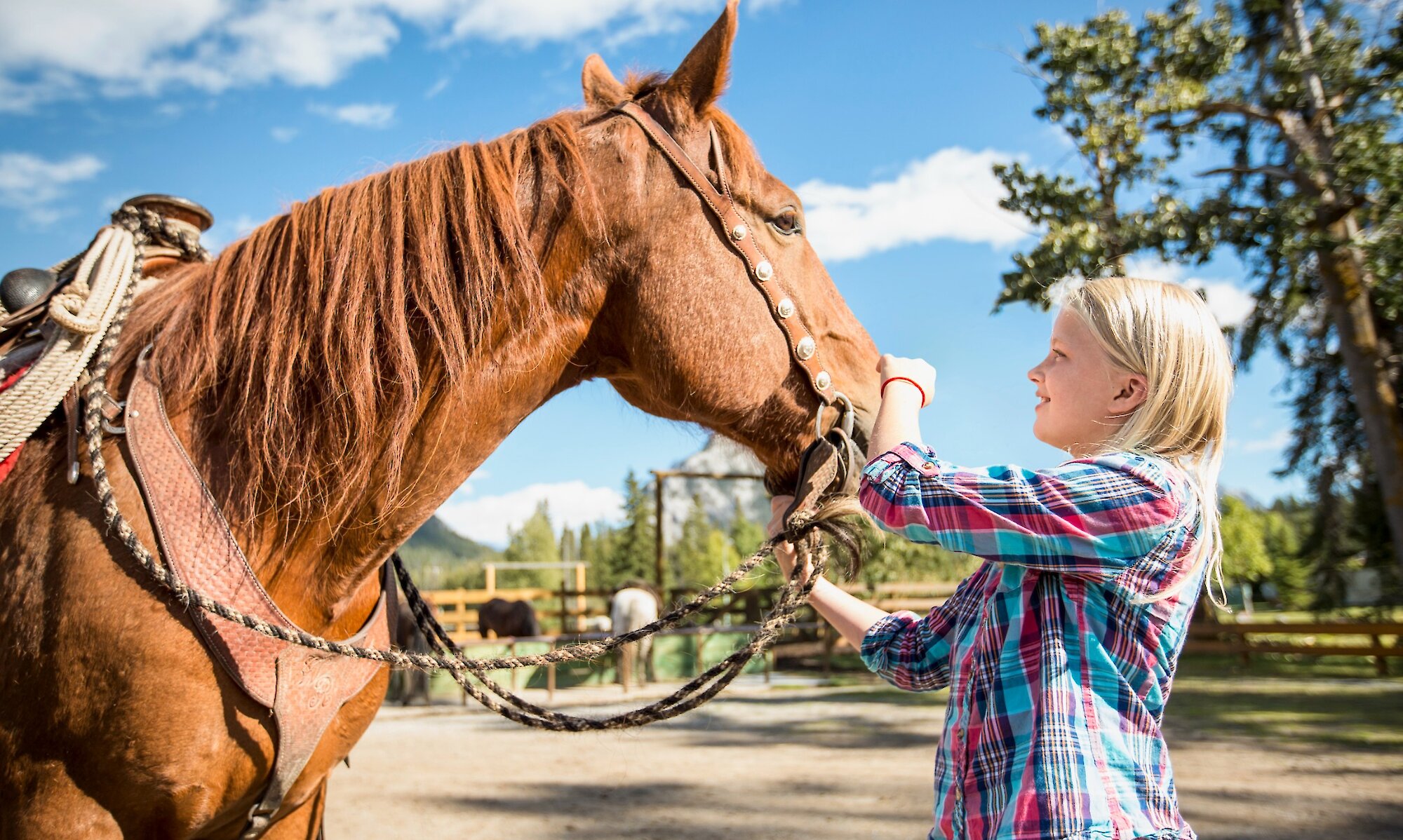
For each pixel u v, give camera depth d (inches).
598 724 62.3
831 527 60.7
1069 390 49.1
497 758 279.0
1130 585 43.2
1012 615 44.9
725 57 63.9
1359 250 453.7
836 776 235.9
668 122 64.6
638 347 62.9
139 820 53.3
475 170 62.4
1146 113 494.9
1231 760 237.9
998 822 41.6
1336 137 468.8
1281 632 487.5
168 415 58.3
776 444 63.7
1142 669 43.1
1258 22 512.4
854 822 187.3
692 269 61.9
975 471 45.9
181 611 52.8
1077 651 43.0
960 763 44.6
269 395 57.1
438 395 59.5
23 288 70.6
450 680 502.6
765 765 255.6
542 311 61.2
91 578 52.6
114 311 61.4
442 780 242.5
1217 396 46.2
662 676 561.3
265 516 57.3
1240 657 495.8
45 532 54.7
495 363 60.7
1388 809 183.5
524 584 1825.8
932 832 46.5
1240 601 1577.3
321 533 58.4
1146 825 40.5
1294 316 536.1
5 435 55.0
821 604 61.7
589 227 62.0
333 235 60.6
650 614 469.4
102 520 53.9
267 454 56.6
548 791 227.6
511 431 63.2
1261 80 507.8
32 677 52.4
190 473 56.3
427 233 60.0
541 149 63.8
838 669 596.4
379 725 370.3
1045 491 43.9
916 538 46.5
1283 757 240.1
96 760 51.7
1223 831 171.5
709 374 61.7
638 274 62.2
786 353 63.1
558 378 64.1
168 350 60.1
